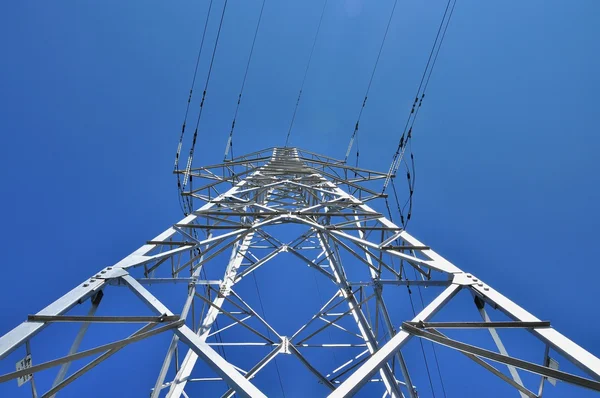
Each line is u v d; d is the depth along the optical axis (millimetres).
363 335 8633
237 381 4102
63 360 3955
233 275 12234
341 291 10516
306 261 11984
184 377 7227
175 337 6703
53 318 4512
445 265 6457
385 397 7699
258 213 9461
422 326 4895
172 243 7422
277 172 15211
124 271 5855
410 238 7914
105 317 4848
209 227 8320
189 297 8062
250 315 10969
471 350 4375
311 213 9750
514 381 4664
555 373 3832
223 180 13414
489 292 5457
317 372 9609
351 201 11086
